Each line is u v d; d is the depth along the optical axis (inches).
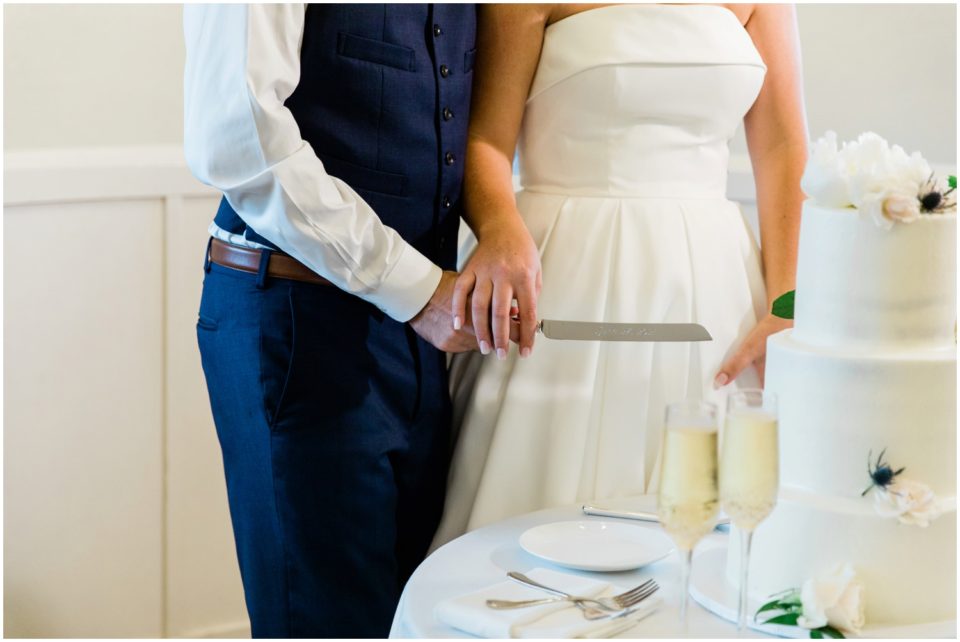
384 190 64.5
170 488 104.7
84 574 102.1
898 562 47.1
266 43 56.4
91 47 96.1
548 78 69.6
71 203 96.7
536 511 62.2
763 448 41.8
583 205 69.4
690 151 70.4
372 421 64.7
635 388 68.4
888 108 111.7
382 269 61.4
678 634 46.1
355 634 65.5
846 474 48.0
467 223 68.7
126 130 98.9
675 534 43.0
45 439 98.8
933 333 48.9
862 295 48.4
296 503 63.3
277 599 65.0
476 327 61.6
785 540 48.1
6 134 94.0
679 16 68.8
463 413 72.7
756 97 74.8
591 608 47.4
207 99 57.4
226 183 58.4
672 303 69.0
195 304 103.2
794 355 49.0
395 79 63.3
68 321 98.3
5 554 98.3
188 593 107.0
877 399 47.3
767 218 74.7
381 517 66.0
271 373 62.8
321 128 62.1
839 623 46.1
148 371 102.4
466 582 51.8
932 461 47.7
